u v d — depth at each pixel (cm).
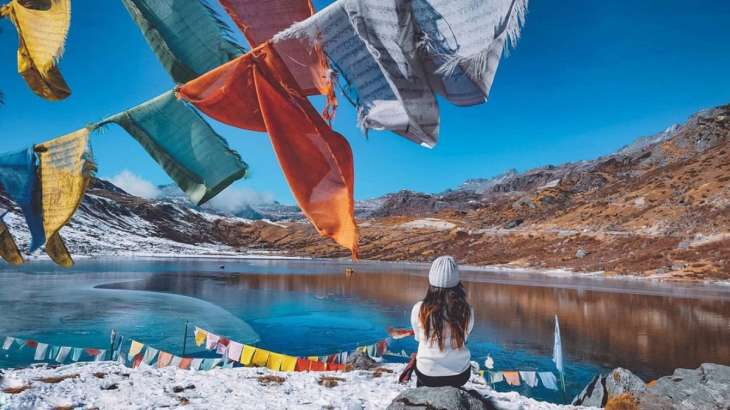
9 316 1822
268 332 1739
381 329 1827
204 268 5559
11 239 421
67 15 366
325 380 564
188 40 310
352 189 291
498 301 2633
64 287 2906
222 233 15138
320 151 291
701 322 1931
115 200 13638
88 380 515
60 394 447
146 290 2956
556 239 7006
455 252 8344
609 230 6456
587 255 5772
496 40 201
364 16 222
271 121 290
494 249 7712
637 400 442
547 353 1388
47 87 404
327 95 275
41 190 370
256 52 279
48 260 5178
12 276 3516
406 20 216
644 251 5166
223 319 1967
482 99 221
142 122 328
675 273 4162
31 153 358
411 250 9312
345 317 2111
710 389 479
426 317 311
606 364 1261
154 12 312
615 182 9762
